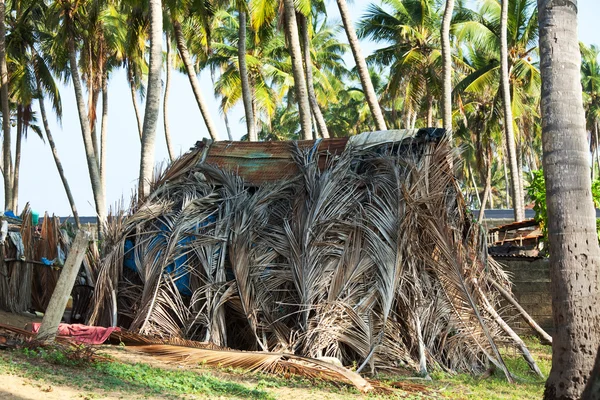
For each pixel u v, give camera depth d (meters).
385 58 39.78
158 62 19.50
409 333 12.51
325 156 15.06
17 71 36.19
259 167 15.50
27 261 16.42
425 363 12.15
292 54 24.09
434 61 35.84
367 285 12.59
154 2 19.56
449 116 23.41
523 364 13.23
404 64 34.88
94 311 13.89
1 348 9.65
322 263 12.81
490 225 39.97
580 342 8.41
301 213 13.65
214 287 13.30
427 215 13.12
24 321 15.01
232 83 42.59
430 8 36.62
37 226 18.30
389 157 13.89
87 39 32.53
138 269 13.90
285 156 15.53
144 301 13.35
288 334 12.59
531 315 19.39
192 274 13.62
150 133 19.38
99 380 8.60
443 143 13.97
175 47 42.00
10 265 16.19
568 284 8.49
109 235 14.81
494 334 13.09
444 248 13.02
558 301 8.58
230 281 13.36
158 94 19.52
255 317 12.76
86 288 15.25
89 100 35.31
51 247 17.00
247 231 13.70
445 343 12.81
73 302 15.26
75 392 7.77
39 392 7.47
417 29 36.84
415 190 13.31
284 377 10.70
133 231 14.61
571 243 8.50
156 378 9.15
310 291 12.52
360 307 12.35
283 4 25.20
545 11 8.84
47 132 40.84
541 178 23.22
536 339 18.39
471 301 12.85
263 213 14.09
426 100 41.88
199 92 26.83
